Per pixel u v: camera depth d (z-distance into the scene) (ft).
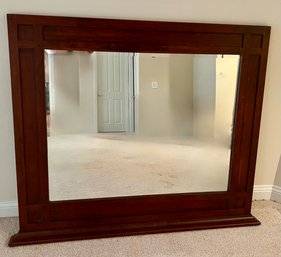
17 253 5.72
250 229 6.77
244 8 6.72
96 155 6.66
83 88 6.36
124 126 6.81
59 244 6.04
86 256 5.65
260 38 6.49
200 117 6.97
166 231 6.56
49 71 5.98
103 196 6.66
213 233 6.58
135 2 6.24
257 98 6.72
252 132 6.87
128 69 6.57
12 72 5.65
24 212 6.17
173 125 6.99
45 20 5.61
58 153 6.35
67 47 5.82
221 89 6.77
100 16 6.17
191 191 7.05
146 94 6.81
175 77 6.80
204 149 7.04
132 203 6.66
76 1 6.03
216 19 6.63
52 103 6.12
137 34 6.05
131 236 6.39
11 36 5.53
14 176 6.86
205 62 6.67
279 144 7.96
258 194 8.15
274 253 5.83
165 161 7.06
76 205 6.40
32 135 5.99
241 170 7.01
